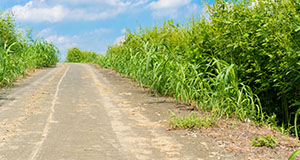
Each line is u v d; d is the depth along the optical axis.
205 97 6.21
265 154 3.62
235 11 7.00
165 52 9.46
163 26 11.15
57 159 3.34
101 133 4.48
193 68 6.84
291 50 5.73
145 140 4.16
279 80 6.41
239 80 7.05
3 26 15.11
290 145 4.03
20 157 3.40
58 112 5.91
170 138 4.27
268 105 7.55
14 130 4.57
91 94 8.32
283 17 6.14
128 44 13.23
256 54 6.90
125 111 6.18
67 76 13.34
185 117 5.55
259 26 6.68
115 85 10.35
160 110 6.29
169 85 8.09
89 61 36.09
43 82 10.85
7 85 9.57
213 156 3.54
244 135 4.46
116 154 3.55
